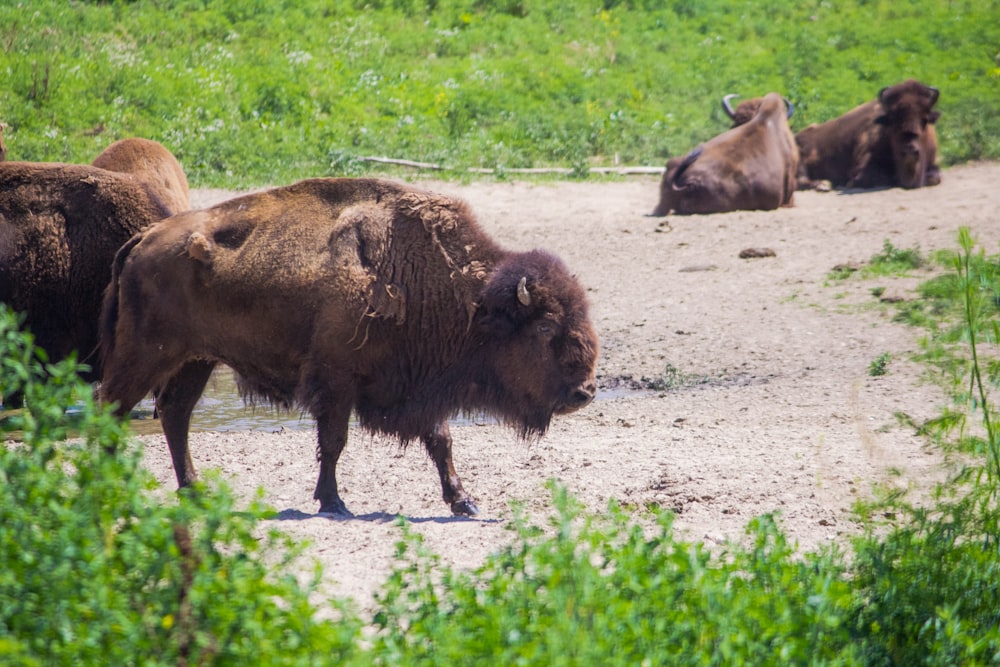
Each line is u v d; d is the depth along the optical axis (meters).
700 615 15.30
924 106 77.12
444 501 26.83
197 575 13.83
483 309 26.94
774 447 30.94
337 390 26.50
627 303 50.91
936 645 16.47
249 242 27.05
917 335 42.44
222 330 27.12
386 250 27.02
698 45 116.81
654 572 16.14
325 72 96.81
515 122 92.19
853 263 53.88
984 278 20.81
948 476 21.28
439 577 19.61
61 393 16.56
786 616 15.23
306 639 13.90
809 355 42.00
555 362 26.59
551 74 102.88
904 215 66.88
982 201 70.50
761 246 59.94
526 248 61.38
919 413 33.34
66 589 13.62
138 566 14.44
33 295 33.69
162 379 27.66
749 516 25.16
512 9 120.50
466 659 13.88
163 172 40.88
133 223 34.28
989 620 17.69
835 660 15.49
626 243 62.34
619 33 118.38
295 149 82.94
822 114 97.19
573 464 30.02
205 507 15.33
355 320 26.41
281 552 20.73
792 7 129.75
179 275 26.97
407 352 27.16
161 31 100.31
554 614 14.62
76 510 14.93
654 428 34.16
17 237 33.53
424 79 99.56
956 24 121.94
